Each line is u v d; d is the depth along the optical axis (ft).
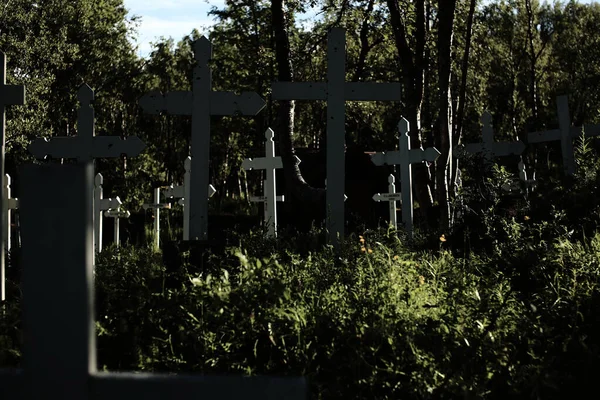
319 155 101.45
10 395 8.57
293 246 28.45
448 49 52.44
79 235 8.44
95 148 38.27
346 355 15.60
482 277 22.29
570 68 192.34
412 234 41.32
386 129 132.05
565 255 23.48
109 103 155.63
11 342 17.49
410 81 58.03
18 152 100.48
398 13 57.88
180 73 171.94
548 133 61.26
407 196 51.78
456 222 40.04
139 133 162.30
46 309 8.50
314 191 40.73
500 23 157.99
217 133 153.38
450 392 13.99
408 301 17.97
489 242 32.48
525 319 17.34
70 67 137.90
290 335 16.07
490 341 15.46
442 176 51.42
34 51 102.99
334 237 31.27
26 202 8.42
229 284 17.70
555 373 14.69
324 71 105.09
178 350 17.11
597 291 19.83
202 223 31.30
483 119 61.72
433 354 14.67
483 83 116.78
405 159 51.98
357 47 92.84
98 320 18.84
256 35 110.42
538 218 31.17
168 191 68.90
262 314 16.43
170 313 18.35
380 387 14.64
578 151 38.78
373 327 15.67
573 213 31.07
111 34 150.61
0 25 100.99
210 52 31.63
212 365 15.72
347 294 18.52
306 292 18.90
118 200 58.80
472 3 71.10
